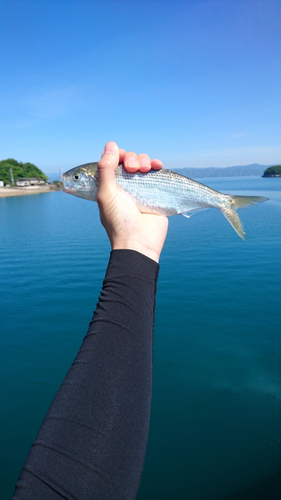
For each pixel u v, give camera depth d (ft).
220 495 14.16
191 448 17.11
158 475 15.51
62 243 78.79
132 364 3.34
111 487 2.58
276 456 16.38
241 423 18.83
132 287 3.99
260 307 35.27
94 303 38.81
